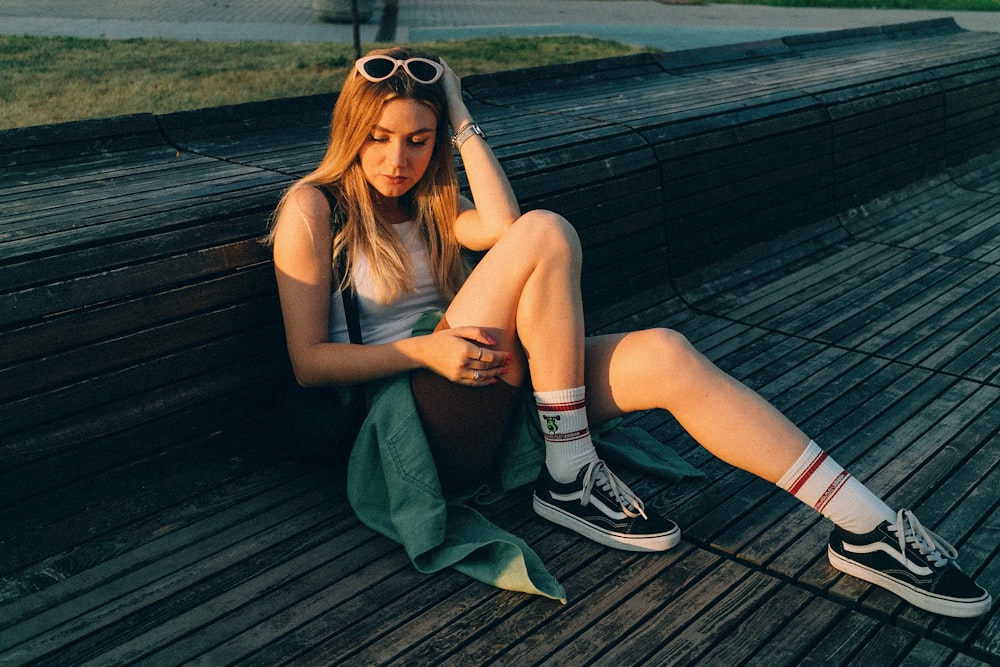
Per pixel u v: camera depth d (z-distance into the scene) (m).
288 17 13.40
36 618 2.05
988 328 3.70
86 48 9.39
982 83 6.11
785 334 3.69
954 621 2.02
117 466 2.48
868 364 3.40
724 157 4.22
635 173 3.83
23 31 10.70
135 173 3.21
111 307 2.40
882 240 4.80
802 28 13.88
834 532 2.21
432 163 2.46
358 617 2.07
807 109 4.74
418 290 2.46
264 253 2.67
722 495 2.55
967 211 5.27
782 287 4.19
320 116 4.18
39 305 2.28
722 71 5.90
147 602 2.11
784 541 2.33
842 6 17.69
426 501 2.24
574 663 1.92
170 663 1.93
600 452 2.68
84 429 2.40
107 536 2.35
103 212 2.69
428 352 2.17
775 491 2.57
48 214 2.68
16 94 7.14
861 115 5.01
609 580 2.19
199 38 10.84
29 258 2.34
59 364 2.33
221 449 2.68
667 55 5.90
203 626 2.04
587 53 10.62
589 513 2.31
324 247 2.30
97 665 1.92
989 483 2.60
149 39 10.26
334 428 2.36
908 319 3.81
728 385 2.20
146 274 2.46
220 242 2.60
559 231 2.16
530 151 3.61
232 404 2.68
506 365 2.21
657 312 3.87
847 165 4.98
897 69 5.84
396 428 2.25
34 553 2.27
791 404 3.11
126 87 7.59
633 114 4.31
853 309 3.93
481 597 2.13
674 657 1.94
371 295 2.36
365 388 2.37
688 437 2.89
